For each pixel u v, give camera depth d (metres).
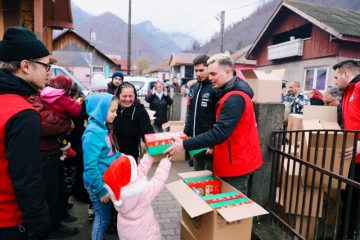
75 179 3.64
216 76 2.35
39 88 1.55
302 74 15.25
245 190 2.44
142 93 10.59
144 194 1.97
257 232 2.80
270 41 18.08
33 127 1.34
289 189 2.88
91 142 2.28
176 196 2.08
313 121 3.12
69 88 3.28
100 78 4.95
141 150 5.98
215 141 2.14
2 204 1.39
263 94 2.93
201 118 3.33
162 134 2.39
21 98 1.40
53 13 11.83
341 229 2.85
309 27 15.85
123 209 1.95
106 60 27.81
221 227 1.94
